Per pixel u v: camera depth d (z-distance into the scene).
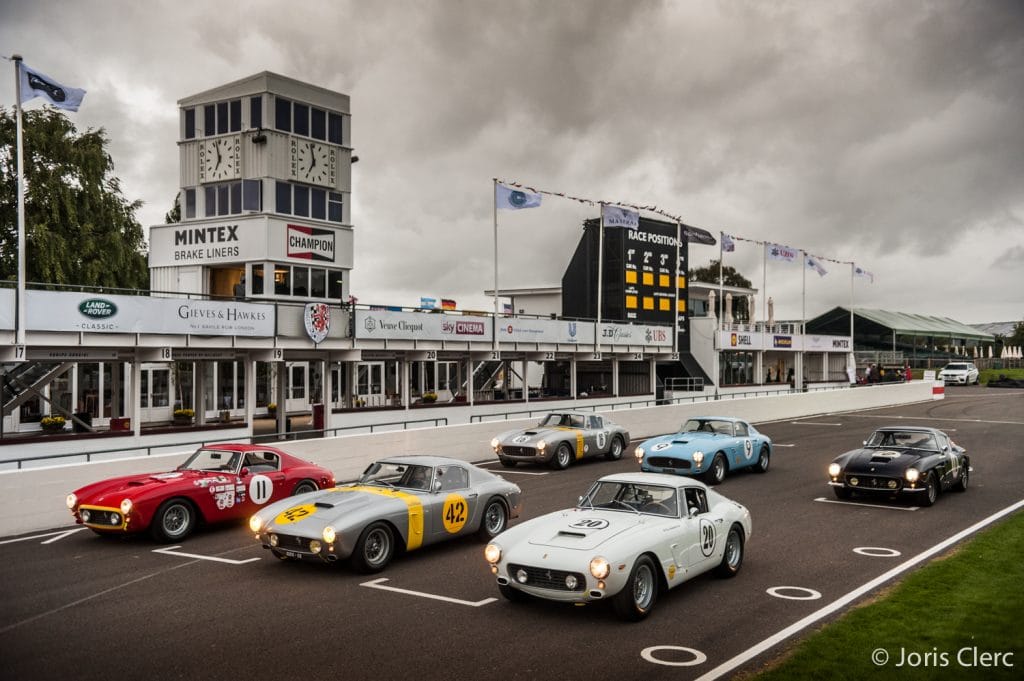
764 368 55.38
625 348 39.12
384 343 28.30
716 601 8.67
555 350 35.28
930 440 15.93
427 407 30.84
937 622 7.58
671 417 29.81
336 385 38.97
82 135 32.62
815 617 8.02
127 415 29.75
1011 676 6.22
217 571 10.10
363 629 7.77
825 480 18.05
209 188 33.62
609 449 21.98
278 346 24.67
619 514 9.12
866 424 33.25
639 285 43.56
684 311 46.19
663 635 7.54
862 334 78.69
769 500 15.40
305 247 33.53
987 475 18.67
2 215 29.53
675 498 9.14
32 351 19.83
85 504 11.65
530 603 8.66
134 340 21.22
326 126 34.88
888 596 8.56
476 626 7.85
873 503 15.01
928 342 86.25
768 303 53.31
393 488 11.03
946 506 14.62
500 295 50.75
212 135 33.41
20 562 10.71
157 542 11.74
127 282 33.06
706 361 46.41
